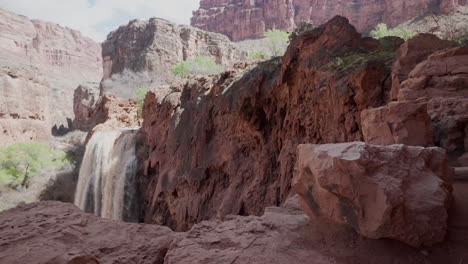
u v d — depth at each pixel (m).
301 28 19.88
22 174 39.16
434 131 8.53
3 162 37.84
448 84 9.38
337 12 81.56
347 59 13.98
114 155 42.03
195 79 31.22
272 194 17.78
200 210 24.02
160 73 64.88
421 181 3.17
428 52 11.21
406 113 7.09
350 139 12.02
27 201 37.09
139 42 71.38
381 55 13.62
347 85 12.22
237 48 73.50
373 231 3.00
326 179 3.27
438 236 2.92
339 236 3.26
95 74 181.50
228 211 20.56
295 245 3.21
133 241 4.00
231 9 98.56
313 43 16.08
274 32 45.75
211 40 71.81
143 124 40.00
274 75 19.08
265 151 19.48
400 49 11.91
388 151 3.33
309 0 86.44
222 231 3.72
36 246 3.45
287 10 87.38
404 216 2.92
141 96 54.28
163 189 29.48
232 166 21.92
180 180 27.03
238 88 21.41
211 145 24.67
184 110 29.64
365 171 3.04
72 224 4.29
